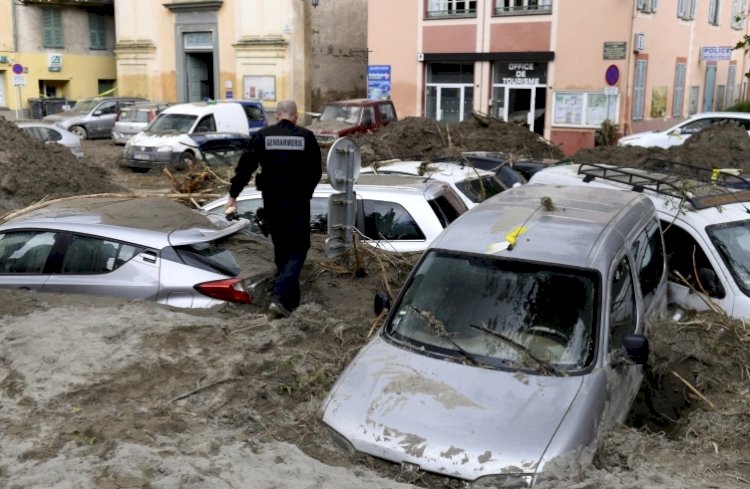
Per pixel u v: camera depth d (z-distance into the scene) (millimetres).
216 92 33156
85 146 27172
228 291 6516
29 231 7004
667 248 6852
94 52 38781
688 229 6676
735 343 5957
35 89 36812
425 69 26750
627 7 22641
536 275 5082
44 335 5781
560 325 4859
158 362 5438
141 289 6555
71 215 7148
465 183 9664
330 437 4531
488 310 5031
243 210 8781
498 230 5496
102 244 6785
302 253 6914
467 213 5918
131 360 5434
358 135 19984
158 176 20031
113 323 5957
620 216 5789
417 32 26547
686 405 5633
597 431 4453
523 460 4066
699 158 15789
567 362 4703
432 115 27047
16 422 4699
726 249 6504
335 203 7504
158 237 6754
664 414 5629
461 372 4684
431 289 5262
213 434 4637
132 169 21062
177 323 5984
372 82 27719
